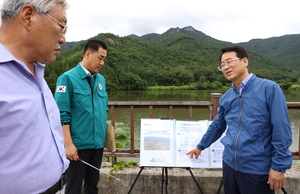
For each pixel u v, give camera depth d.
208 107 2.58
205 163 2.10
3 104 0.78
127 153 2.64
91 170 2.01
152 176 2.51
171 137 2.15
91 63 1.87
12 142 0.81
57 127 1.08
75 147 1.76
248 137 1.48
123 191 2.54
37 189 0.90
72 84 1.80
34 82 0.95
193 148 2.12
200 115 11.12
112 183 2.55
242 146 1.50
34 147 0.89
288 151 1.38
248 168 1.49
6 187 0.82
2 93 0.80
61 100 1.74
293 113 10.48
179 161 2.08
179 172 2.54
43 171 0.93
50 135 1.00
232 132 1.60
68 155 1.73
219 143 2.20
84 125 1.85
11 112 0.80
